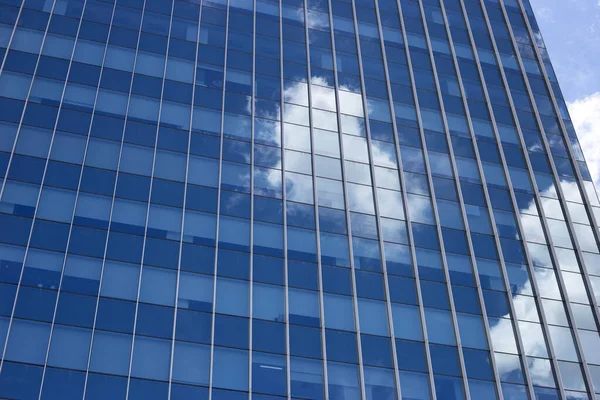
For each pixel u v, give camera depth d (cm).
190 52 5600
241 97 5438
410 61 6225
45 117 4831
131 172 4728
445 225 5150
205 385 3950
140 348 3978
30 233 4247
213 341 4116
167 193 4697
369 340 4375
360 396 4144
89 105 5003
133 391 3822
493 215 5334
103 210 4488
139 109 5100
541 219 5438
